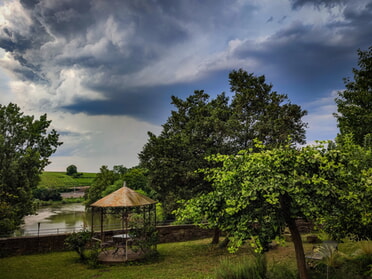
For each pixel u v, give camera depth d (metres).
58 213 53.69
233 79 25.28
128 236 13.77
